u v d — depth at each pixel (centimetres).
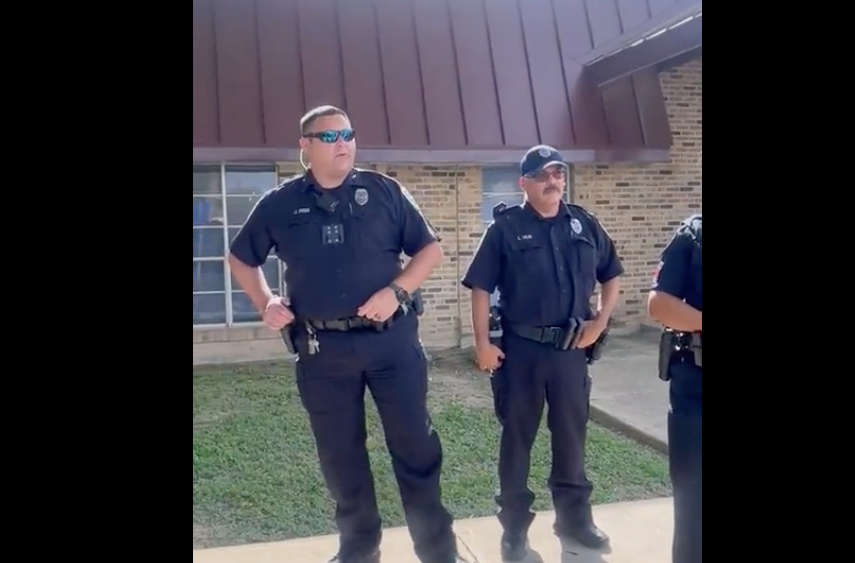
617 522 325
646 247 740
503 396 281
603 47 700
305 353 252
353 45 652
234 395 554
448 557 262
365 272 249
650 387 561
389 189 257
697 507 226
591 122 705
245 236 259
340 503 260
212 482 394
